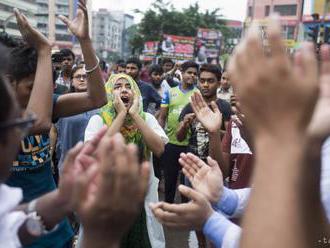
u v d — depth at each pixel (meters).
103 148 0.82
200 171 1.70
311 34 13.26
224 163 2.78
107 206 0.82
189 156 1.73
